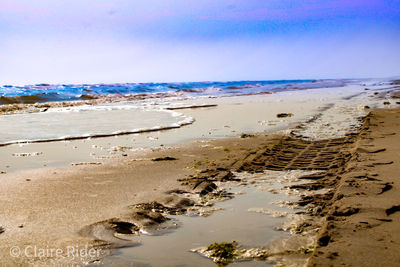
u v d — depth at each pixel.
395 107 16.39
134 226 3.94
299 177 5.80
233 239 3.60
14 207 4.47
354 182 4.91
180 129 11.49
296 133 10.36
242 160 7.04
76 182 5.63
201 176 5.92
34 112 17.72
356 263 2.76
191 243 3.54
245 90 44.50
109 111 17.84
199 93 38.28
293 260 3.14
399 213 3.79
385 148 7.10
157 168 6.54
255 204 4.61
